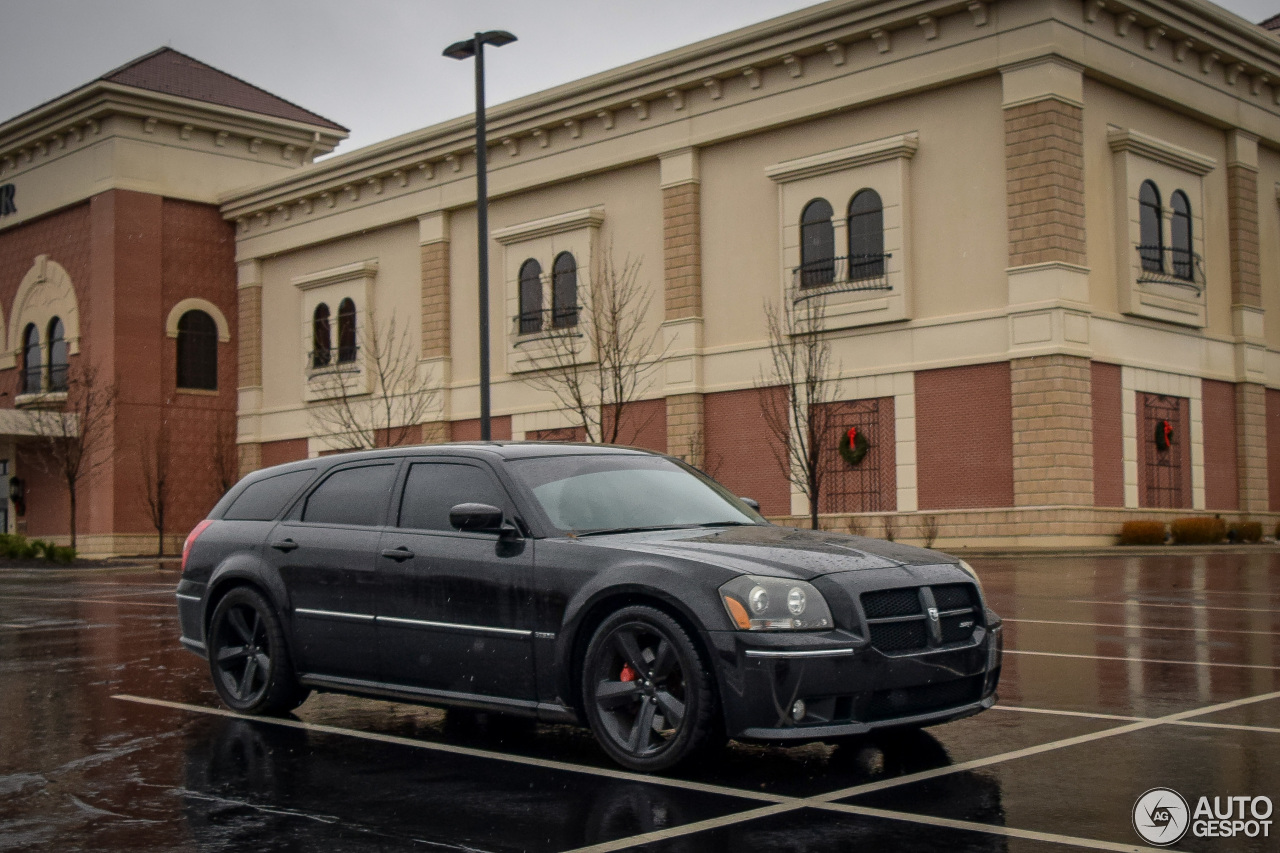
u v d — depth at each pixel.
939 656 5.68
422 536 6.75
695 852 4.45
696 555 5.75
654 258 29.56
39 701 8.39
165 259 39.03
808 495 26.08
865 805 5.07
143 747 6.70
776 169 27.02
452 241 34.25
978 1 23.98
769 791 5.34
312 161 42.44
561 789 5.48
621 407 27.11
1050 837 4.55
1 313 43.25
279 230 38.88
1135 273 25.20
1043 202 23.34
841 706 5.46
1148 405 25.53
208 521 8.16
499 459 6.69
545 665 6.06
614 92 29.58
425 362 34.34
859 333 25.91
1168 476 25.91
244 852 4.61
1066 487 22.98
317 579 7.19
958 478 24.36
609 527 6.42
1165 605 13.73
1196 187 27.27
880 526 25.28
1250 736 6.38
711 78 27.92
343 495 7.38
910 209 25.33
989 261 24.20
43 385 40.25
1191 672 8.71
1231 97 28.12
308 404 37.94
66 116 39.19
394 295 35.66
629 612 5.71
